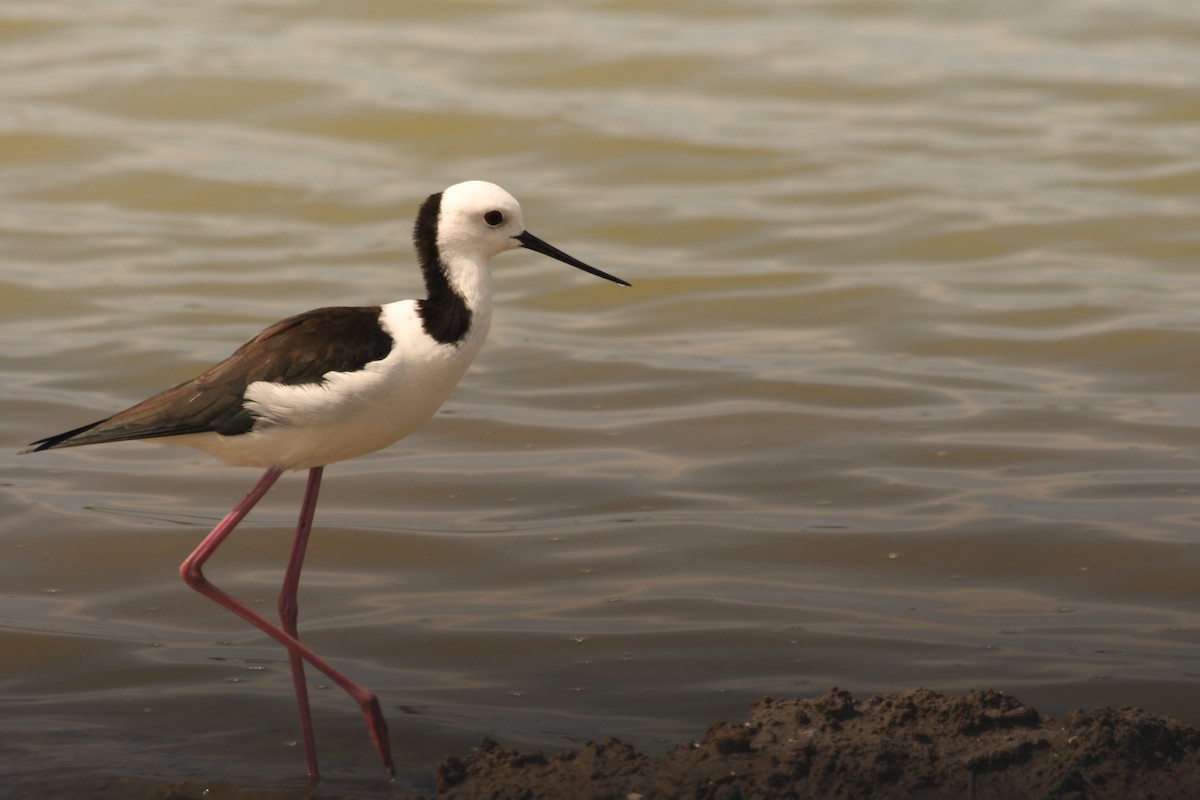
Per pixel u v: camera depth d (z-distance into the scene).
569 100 21.52
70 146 19.80
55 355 14.11
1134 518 10.71
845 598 9.72
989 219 17.58
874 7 25.31
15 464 11.88
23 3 25.06
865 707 7.93
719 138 20.31
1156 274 16.08
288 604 8.34
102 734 8.33
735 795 7.20
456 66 22.58
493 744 7.82
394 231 17.58
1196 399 12.92
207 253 16.89
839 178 19.02
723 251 16.98
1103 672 8.74
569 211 18.12
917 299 15.51
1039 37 24.00
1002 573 10.02
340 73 22.09
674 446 12.17
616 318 15.26
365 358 7.75
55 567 10.25
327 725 8.43
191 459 12.17
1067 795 7.20
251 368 7.75
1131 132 20.39
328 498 11.36
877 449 12.02
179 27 24.11
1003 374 13.58
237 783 7.84
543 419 12.76
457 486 11.49
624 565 10.20
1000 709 7.79
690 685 8.72
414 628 9.44
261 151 19.89
